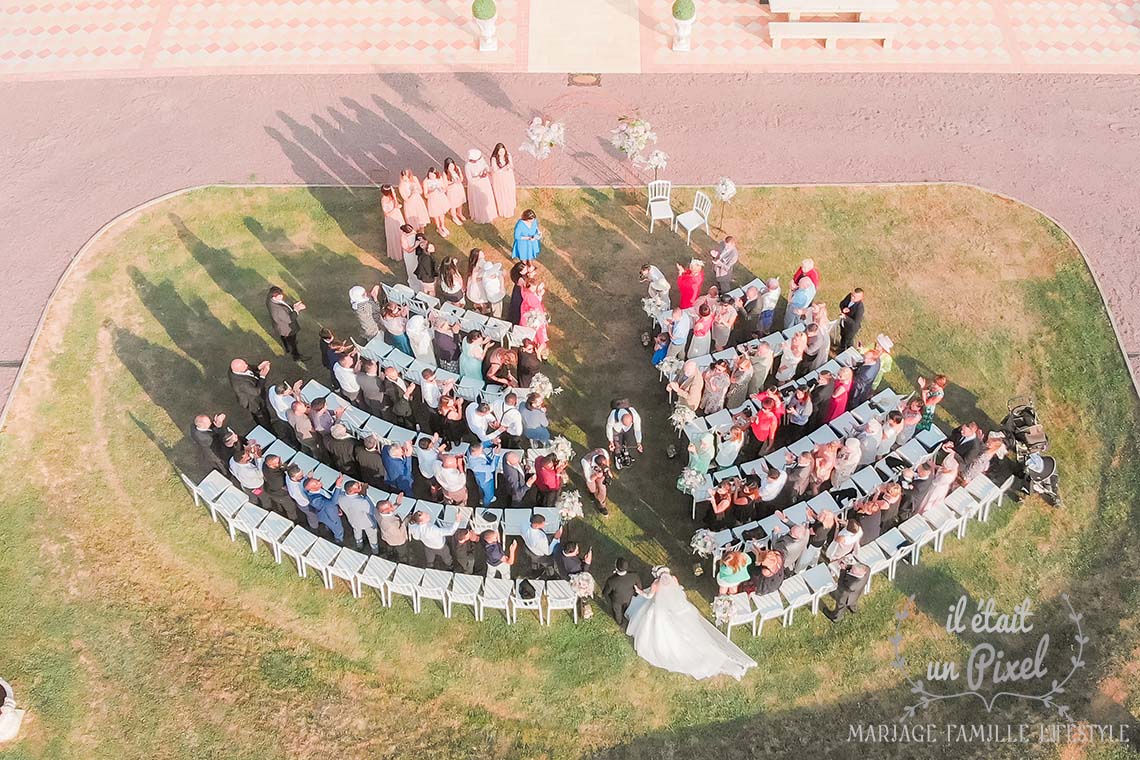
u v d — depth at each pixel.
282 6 27.78
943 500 18.47
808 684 17.17
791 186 23.91
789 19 26.94
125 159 24.42
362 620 17.80
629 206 23.67
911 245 22.94
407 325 19.59
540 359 21.14
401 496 17.83
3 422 19.92
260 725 16.64
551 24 27.34
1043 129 24.92
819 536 17.08
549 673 17.28
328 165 24.34
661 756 16.53
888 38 26.56
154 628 17.58
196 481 19.33
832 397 18.95
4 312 21.58
